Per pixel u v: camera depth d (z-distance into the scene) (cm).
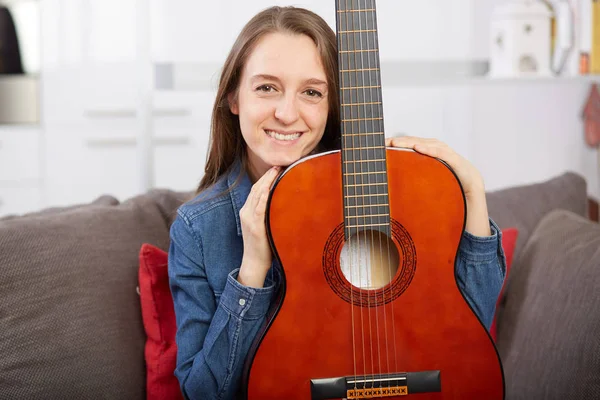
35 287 135
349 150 115
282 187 113
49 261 139
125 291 150
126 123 333
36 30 384
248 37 125
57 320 135
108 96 332
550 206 186
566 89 323
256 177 142
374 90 117
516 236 170
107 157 336
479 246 126
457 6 308
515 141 324
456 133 317
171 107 320
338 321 113
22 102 361
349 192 115
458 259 129
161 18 306
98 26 328
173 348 147
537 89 321
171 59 309
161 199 180
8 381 128
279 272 120
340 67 118
